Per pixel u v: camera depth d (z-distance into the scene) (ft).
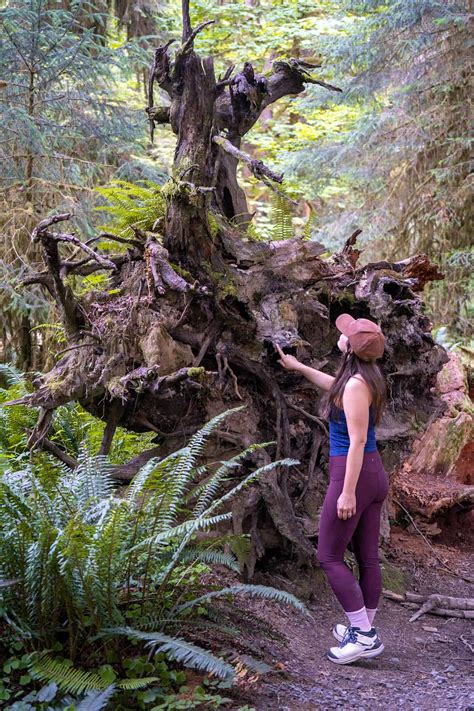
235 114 14.58
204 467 11.66
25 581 10.07
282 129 42.93
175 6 38.19
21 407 15.61
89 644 10.23
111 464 13.92
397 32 33.47
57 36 23.70
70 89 25.38
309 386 14.64
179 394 13.29
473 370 24.56
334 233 37.29
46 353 23.50
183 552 11.34
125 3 30.60
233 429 13.76
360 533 12.26
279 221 15.30
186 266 13.17
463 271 34.68
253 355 13.56
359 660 11.96
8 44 23.61
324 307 14.48
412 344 15.93
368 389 11.41
